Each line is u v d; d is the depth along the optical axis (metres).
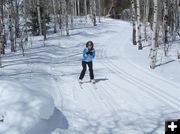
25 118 6.73
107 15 72.56
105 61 19.67
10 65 17.44
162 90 12.15
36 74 14.45
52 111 7.97
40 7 38.88
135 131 8.05
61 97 10.95
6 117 6.62
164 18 28.47
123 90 12.20
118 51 24.69
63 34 38.59
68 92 11.84
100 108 9.92
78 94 11.58
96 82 13.62
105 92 11.91
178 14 35.59
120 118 9.04
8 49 27.19
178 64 18.39
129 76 14.95
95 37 36.59
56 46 27.88
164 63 18.83
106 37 36.66
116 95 11.46
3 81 7.86
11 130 6.34
